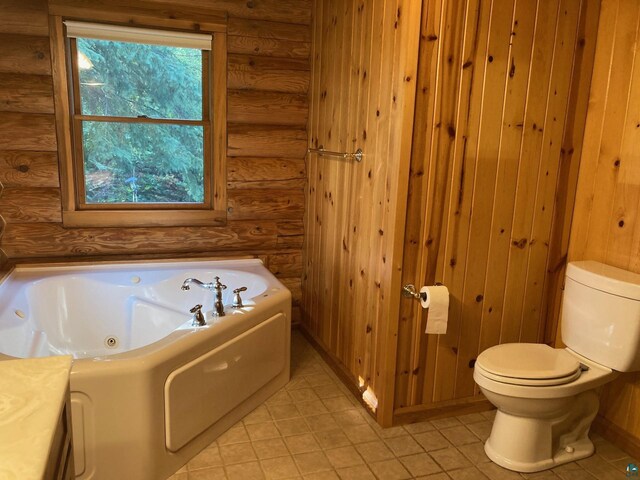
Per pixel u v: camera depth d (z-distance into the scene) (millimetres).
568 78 2529
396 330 2512
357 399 2855
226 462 2287
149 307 3082
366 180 2693
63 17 2988
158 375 2045
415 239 2463
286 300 2898
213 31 3291
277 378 2918
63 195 3164
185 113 3385
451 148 2418
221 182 3482
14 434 822
